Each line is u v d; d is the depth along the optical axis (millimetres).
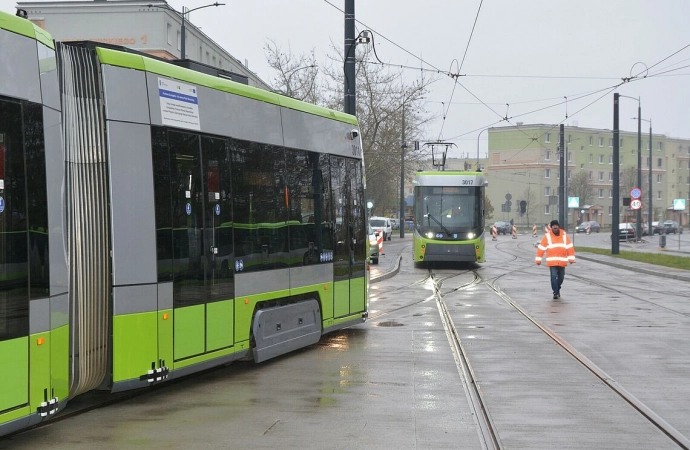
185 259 8844
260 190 10609
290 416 8047
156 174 8453
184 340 8781
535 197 106125
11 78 6508
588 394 9125
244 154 10250
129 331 7984
